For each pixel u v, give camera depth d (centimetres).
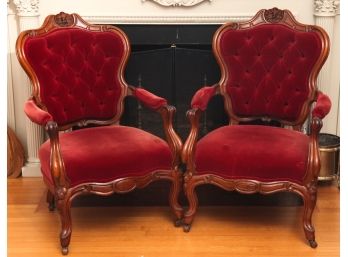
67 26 260
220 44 269
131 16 294
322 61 256
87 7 297
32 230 255
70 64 258
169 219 265
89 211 275
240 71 270
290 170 229
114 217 268
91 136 248
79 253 234
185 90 306
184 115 311
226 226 258
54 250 237
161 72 304
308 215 235
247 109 273
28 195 294
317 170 226
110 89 269
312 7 296
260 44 268
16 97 313
